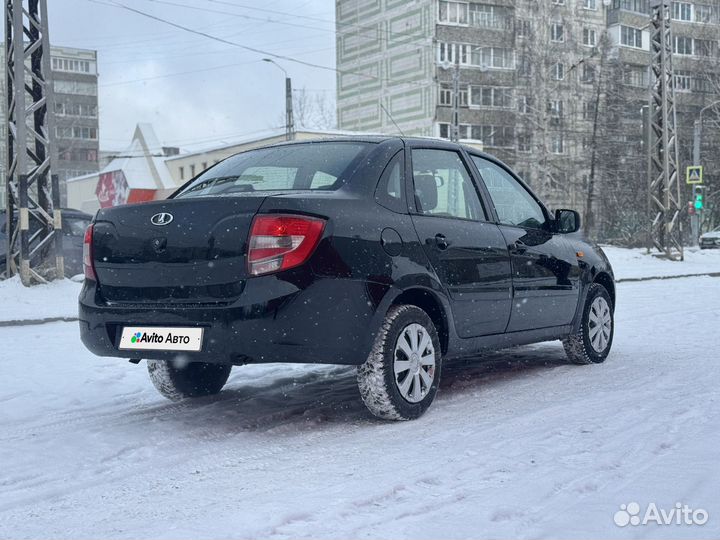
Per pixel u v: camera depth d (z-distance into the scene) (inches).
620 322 399.2
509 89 2143.2
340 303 178.2
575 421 192.4
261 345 172.2
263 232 173.9
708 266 941.8
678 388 229.6
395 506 135.3
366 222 187.3
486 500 136.9
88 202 2458.2
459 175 226.5
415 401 198.1
